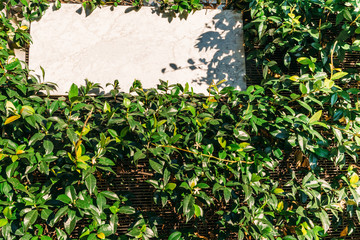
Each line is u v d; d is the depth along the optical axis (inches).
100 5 97.0
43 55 93.1
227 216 73.4
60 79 92.4
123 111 75.1
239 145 75.9
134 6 98.0
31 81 84.7
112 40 96.2
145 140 70.6
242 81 98.5
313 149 78.9
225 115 82.7
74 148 66.2
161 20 98.9
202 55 98.5
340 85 96.0
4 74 75.0
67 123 71.4
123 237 68.4
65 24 95.4
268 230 70.1
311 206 76.1
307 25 92.4
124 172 85.7
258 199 75.9
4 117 69.5
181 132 80.8
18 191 65.8
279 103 81.5
